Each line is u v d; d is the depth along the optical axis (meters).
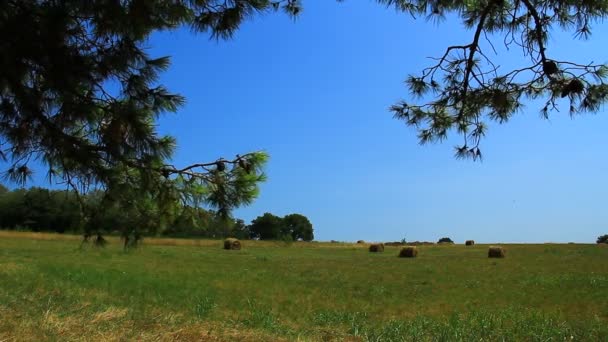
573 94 4.09
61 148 4.28
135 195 4.62
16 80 3.95
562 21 4.18
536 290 18.58
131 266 24.36
